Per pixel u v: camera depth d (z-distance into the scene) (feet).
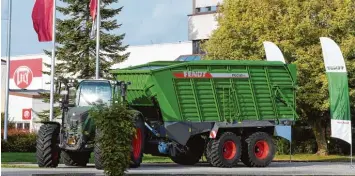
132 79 81.87
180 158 86.99
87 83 74.90
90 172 63.82
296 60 121.90
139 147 72.95
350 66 119.44
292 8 123.75
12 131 131.64
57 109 149.48
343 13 121.39
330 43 83.76
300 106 124.26
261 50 124.88
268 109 86.28
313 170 75.92
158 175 64.08
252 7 130.31
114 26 153.99
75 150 70.79
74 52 155.02
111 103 65.46
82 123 70.74
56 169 69.51
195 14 199.72
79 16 155.12
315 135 132.16
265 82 86.28
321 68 120.88
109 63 152.76
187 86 81.05
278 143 133.69
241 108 84.33
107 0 154.81
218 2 182.80
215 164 80.38
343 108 83.05
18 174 61.41
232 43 130.52
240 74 84.58
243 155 83.66
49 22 108.78
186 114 80.74
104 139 59.06
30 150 123.03
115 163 59.00
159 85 79.51
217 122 82.33
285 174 68.80
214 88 82.64
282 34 124.06
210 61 82.84
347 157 122.21
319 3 123.75
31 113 202.49
